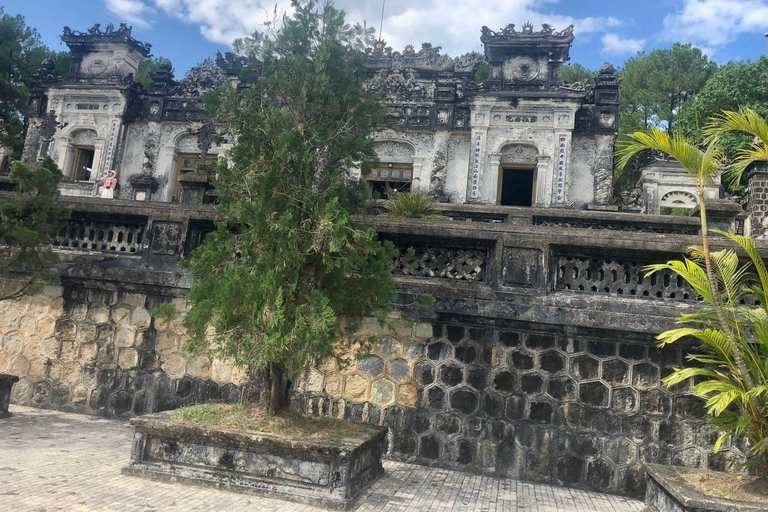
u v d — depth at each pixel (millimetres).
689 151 5195
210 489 5027
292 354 5195
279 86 5883
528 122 22484
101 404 7562
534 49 23312
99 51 27984
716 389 4789
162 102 25750
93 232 8055
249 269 5762
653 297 6523
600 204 21641
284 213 5488
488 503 5391
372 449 5641
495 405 6586
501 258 6789
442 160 23062
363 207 6145
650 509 5363
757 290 5191
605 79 22828
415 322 6902
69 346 7773
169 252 7578
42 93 26609
